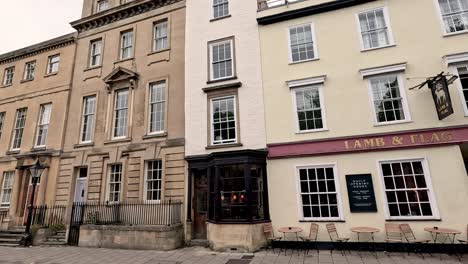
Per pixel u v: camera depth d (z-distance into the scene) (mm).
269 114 11586
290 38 12320
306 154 10531
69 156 14938
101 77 15758
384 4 11102
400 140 9570
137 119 14125
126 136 14031
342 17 11617
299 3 12258
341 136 10328
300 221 10055
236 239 9773
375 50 10789
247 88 12234
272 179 10773
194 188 12219
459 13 10242
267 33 12648
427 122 9469
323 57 11445
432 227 8672
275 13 12562
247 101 12062
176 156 12695
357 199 9594
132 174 13289
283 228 9664
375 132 9984
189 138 12672
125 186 13258
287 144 10898
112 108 14914
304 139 10820
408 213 9141
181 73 13953
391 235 9062
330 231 9328
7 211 15250
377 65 10586
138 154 13461
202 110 12820
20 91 17938
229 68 13031
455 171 8844
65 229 13102
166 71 14281
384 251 8961
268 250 9695
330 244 9539
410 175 9367
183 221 11711
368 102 10336
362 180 9695
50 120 16156
